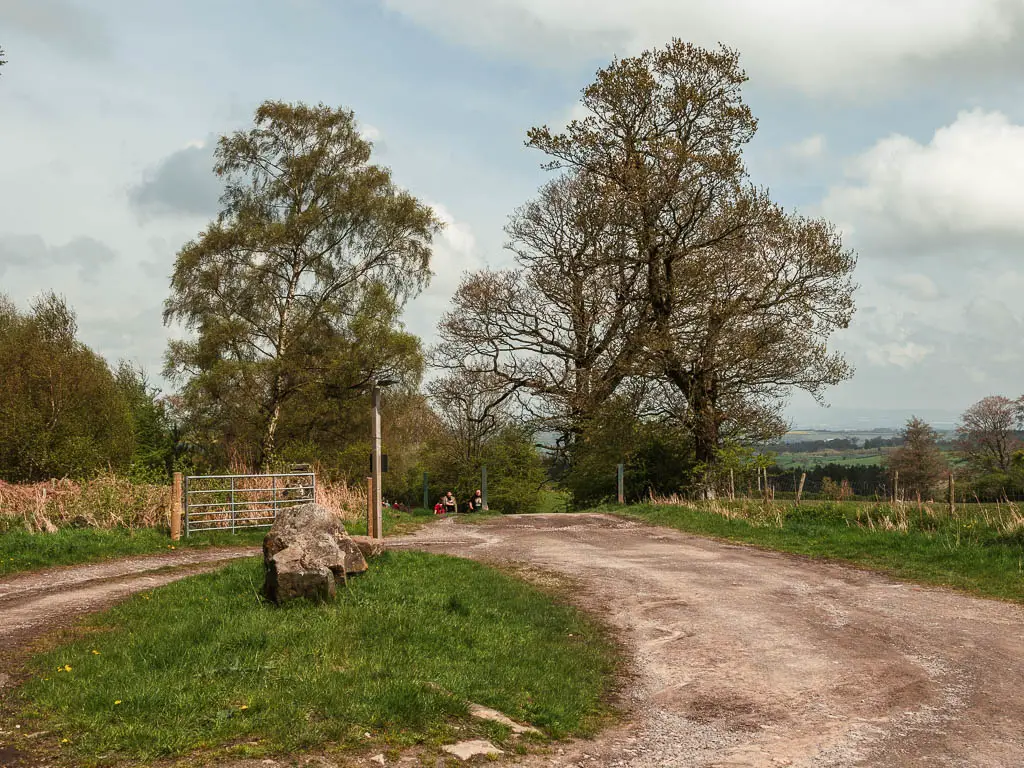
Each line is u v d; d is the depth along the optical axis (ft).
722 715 23.36
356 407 125.70
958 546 50.75
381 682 22.11
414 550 53.26
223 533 65.16
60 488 67.21
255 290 121.19
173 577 46.19
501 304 118.11
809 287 97.55
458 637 28.94
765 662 29.14
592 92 100.89
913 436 169.58
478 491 135.64
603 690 25.90
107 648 26.89
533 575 47.88
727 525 70.79
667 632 33.76
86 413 111.45
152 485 71.61
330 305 122.11
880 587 43.80
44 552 51.85
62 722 19.71
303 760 17.70
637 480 109.91
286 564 33.45
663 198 97.04
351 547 39.06
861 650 30.68
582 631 33.35
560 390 115.44
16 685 23.49
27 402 105.09
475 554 57.31
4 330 116.98
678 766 19.27
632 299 107.96
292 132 126.82
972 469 174.40
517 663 26.68
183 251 119.65
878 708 23.86
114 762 17.46
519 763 18.76
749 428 99.04
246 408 117.39
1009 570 44.98
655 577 47.14
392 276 130.52
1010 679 26.78
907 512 62.39
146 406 139.85
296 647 26.00
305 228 123.24
